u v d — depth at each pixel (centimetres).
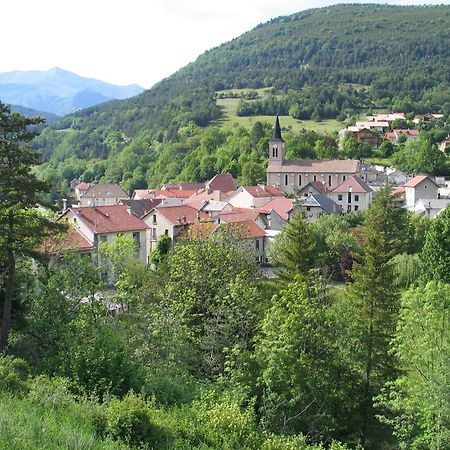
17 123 3303
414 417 2891
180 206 7900
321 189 12900
